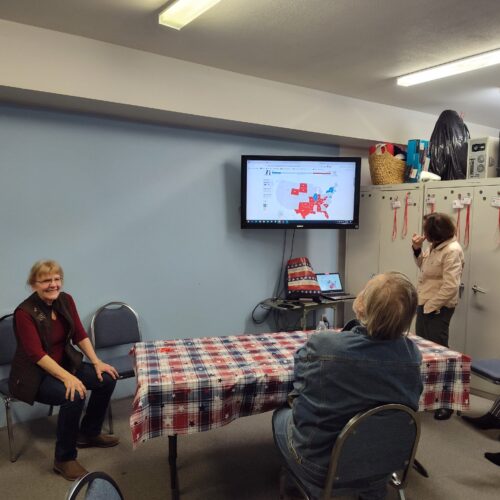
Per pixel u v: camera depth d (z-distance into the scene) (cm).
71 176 288
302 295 379
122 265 313
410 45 266
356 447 142
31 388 221
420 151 379
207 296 356
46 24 237
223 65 300
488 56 278
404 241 376
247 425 280
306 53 279
